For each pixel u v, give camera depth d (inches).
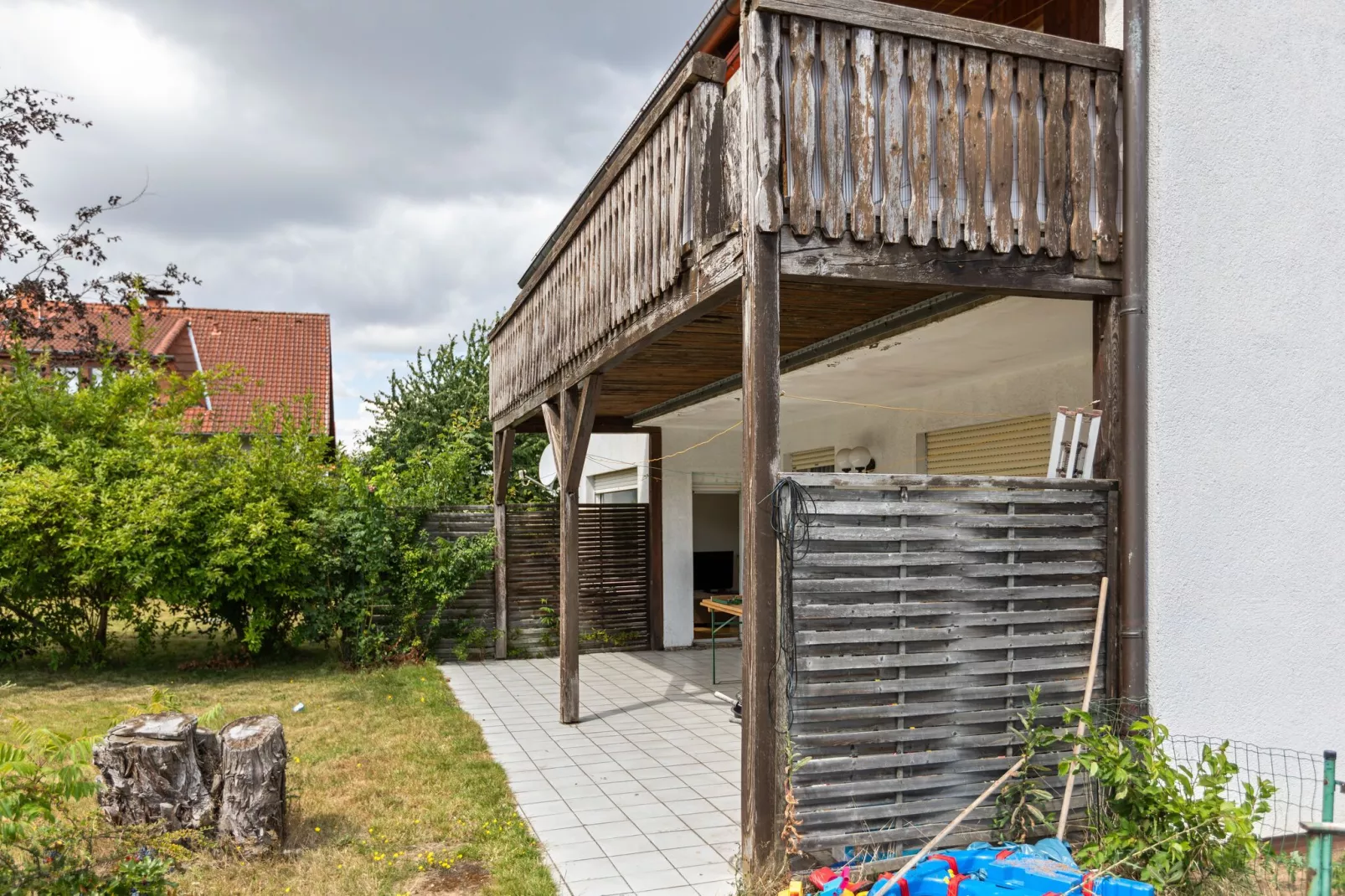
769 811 153.2
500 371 450.3
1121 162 181.9
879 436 387.2
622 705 346.0
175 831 168.6
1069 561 175.9
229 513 401.4
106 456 418.6
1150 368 179.3
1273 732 186.1
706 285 179.5
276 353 1029.2
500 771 247.3
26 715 305.0
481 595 459.8
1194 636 179.9
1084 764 157.2
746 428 156.9
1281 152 190.9
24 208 457.7
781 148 161.3
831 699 157.9
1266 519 186.9
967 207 168.4
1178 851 146.7
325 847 187.2
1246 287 186.9
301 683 379.6
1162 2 181.6
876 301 221.1
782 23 158.4
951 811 164.1
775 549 155.1
